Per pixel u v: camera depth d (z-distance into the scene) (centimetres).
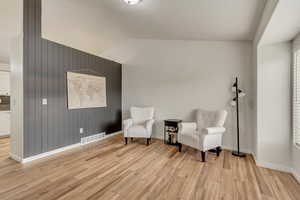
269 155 271
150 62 468
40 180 223
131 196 191
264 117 273
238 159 308
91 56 414
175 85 430
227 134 368
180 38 404
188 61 412
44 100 311
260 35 251
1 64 459
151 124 404
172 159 305
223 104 373
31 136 291
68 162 285
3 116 449
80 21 349
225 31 315
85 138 399
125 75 512
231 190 206
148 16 301
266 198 191
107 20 339
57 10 310
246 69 350
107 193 196
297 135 240
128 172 250
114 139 445
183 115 421
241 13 243
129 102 507
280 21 196
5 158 300
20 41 280
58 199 184
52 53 324
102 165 274
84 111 398
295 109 245
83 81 392
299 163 228
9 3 265
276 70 264
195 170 260
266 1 207
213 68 383
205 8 242
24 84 280
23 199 183
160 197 190
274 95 266
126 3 262
